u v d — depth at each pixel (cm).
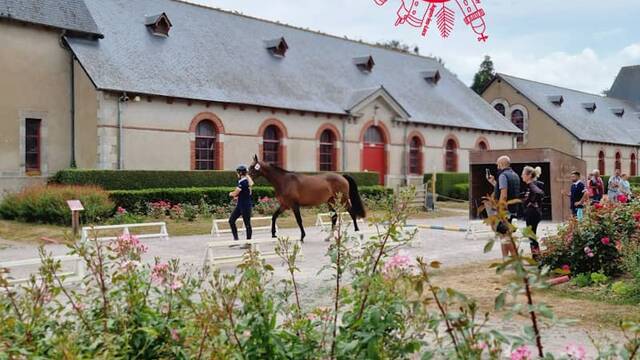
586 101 5212
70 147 2303
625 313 771
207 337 421
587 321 739
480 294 888
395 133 3269
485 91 4694
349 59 3497
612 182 1830
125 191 2064
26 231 1750
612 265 969
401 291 427
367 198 2727
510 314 356
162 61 2472
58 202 1834
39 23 2195
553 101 4703
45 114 2241
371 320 404
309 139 2875
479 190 2384
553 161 2191
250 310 413
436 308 765
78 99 2280
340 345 399
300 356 415
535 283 353
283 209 1543
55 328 443
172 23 2736
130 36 2488
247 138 2625
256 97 2648
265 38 3123
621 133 5003
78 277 977
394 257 428
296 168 2820
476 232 1734
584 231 984
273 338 404
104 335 408
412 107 3425
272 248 1482
